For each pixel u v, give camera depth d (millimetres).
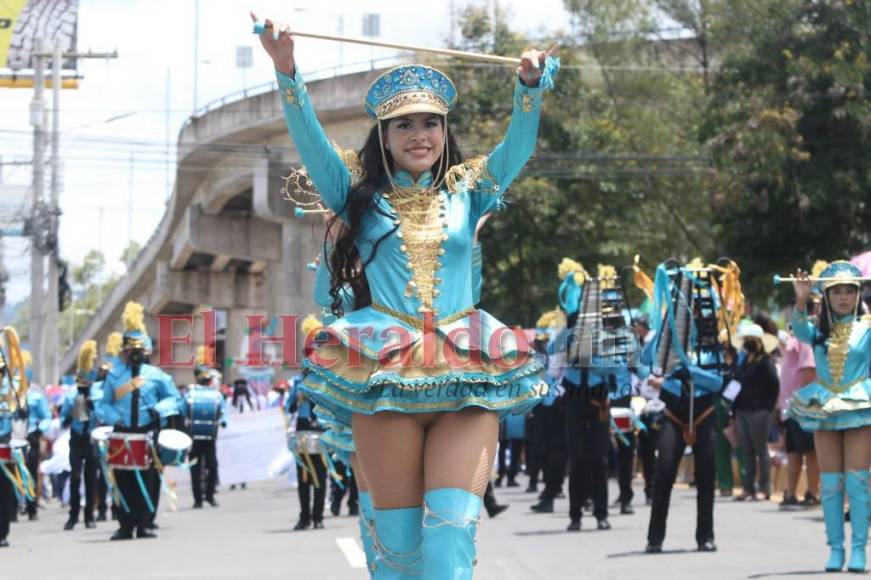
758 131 29312
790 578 11062
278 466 27156
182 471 31422
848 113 29406
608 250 36812
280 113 47719
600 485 15773
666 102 41062
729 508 18328
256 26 6309
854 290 11867
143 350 17391
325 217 7867
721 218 30703
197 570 12727
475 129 36094
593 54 40844
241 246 60562
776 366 19484
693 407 12945
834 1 29891
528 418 23406
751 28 31000
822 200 29297
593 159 37156
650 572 11500
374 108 6730
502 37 38281
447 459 6305
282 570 12461
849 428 11578
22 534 19266
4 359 16516
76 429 20266
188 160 53219
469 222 6762
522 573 11617
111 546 16172
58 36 49719
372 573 7871
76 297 130875
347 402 6426
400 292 6578
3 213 51250
